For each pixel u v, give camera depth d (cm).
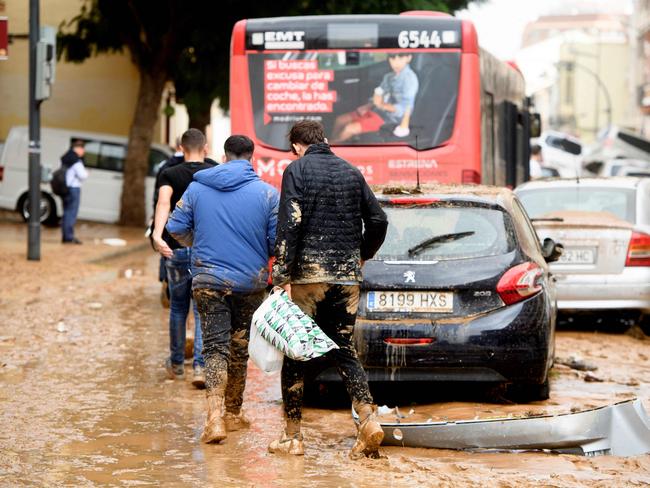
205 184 931
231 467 808
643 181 1759
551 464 821
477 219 1042
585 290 1548
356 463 820
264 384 1195
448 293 1002
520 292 1001
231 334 938
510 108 2389
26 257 2505
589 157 6569
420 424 876
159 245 1112
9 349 1374
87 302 1880
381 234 853
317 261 836
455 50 1773
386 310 1002
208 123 4069
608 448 854
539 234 1570
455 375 998
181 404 1052
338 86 1773
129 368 1252
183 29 3544
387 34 1773
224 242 919
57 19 4328
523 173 2739
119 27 3628
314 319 852
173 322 1171
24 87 4444
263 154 1772
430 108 1772
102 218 3662
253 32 1778
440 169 1769
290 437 859
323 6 3281
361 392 842
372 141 1773
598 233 1554
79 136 3650
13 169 3578
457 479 767
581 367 1298
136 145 3616
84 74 4497
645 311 1561
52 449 860
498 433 860
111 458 832
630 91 12469
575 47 12900
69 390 1115
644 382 1205
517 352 991
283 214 830
